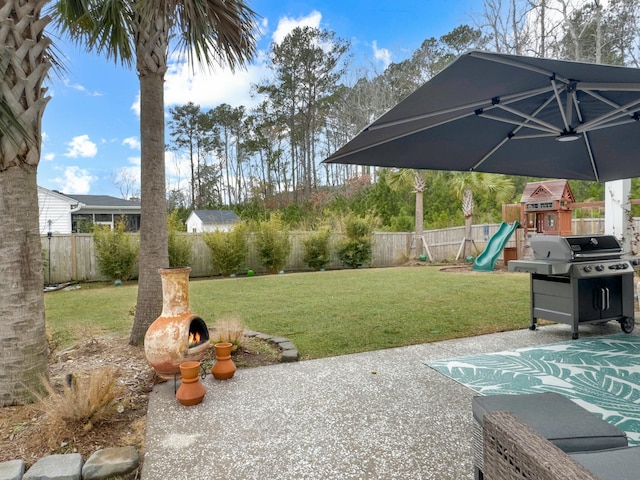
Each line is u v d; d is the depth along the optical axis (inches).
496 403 62.0
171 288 126.5
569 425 54.6
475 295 271.3
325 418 100.9
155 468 80.6
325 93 1013.8
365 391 117.2
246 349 158.6
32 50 105.7
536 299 182.1
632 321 176.9
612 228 310.2
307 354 153.5
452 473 77.0
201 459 83.6
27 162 107.5
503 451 46.2
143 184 162.1
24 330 106.2
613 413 100.3
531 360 141.3
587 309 171.3
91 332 184.5
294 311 230.4
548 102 121.1
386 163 154.0
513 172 184.7
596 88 104.9
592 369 131.7
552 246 173.8
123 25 153.3
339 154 138.1
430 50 904.9
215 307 245.8
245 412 105.1
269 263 453.7
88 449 89.2
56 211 679.7
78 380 112.4
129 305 261.1
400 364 139.5
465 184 502.0
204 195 1227.2
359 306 241.6
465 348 156.9
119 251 379.6
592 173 189.9
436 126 131.4
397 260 542.6
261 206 1044.5
